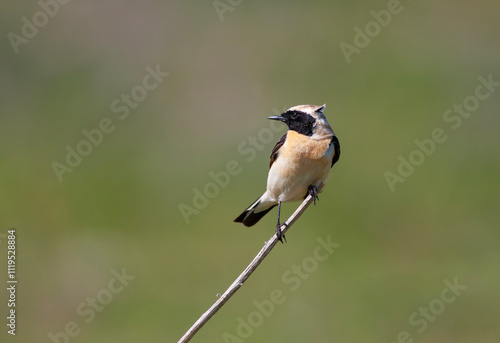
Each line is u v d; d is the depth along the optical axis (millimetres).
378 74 18438
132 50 18688
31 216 14930
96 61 18359
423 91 17781
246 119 17406
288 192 8281
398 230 14750
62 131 16938
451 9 20062
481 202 15414
